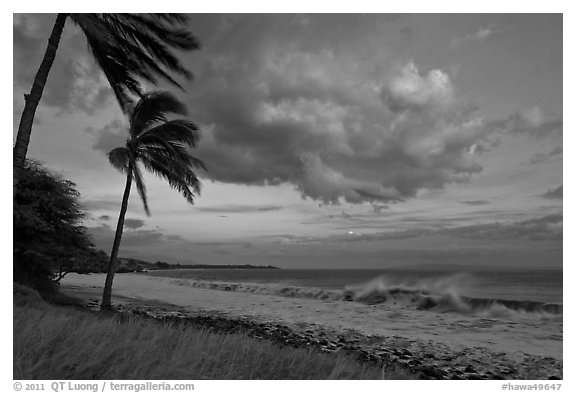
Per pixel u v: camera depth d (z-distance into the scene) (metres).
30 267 17.41
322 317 18.22
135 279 66.19
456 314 19.50
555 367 9.43
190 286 44.88
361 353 10.52
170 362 4.04
